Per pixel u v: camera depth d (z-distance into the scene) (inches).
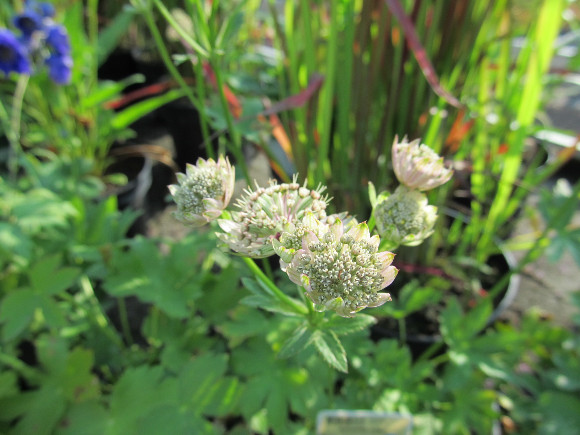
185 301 6.8
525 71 8.6
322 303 3.6
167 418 6.0
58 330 7.6
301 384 6.4
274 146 10.7
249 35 14.1
